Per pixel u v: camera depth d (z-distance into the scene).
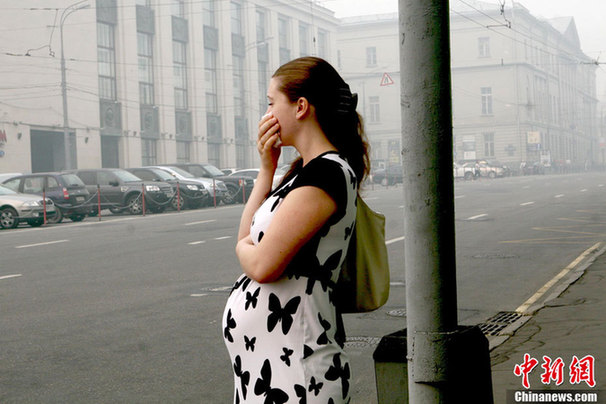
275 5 63.75
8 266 12.29
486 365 2.49
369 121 88.56
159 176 28.55
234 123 58.34
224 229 18.42
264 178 2.25
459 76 87.06
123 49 46.97
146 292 9.48
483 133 86.19
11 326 7.52
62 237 17.50
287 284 2.03
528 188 40.03
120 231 18.72
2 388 5.42
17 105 39.72
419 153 2.36
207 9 55.84
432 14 2.34
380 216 2.21
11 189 23.86
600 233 15.84
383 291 2.18
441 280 2.37
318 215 1.97
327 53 72.94
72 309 8.38
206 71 55.62
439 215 2.36
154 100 50.28
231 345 2.12
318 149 2.14
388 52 87.69
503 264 11.60
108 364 6.04
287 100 2.14
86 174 27.06
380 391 2.62
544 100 97.50
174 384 5.49
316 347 2.03
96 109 44.81
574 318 7.16
